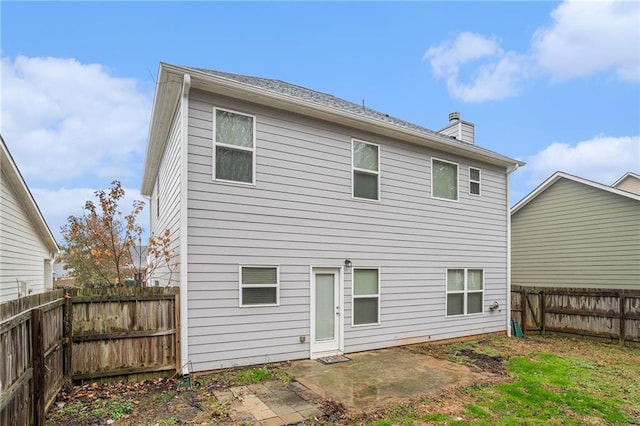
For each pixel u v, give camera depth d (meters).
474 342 9.62
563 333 10.91
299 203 7.36
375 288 8.38
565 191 14.11
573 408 5.07
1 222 8.84
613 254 12.61
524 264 15.31
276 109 7.20
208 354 6.25
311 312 7.39
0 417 3.16
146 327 5.95
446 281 9.66
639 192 16.94
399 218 8.84
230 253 6.55
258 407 4.85
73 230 9.60
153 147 9.04
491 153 10.45
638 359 8.21
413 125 11.36
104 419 4.43
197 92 6.41
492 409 4.94
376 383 5.91
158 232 10.49
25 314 3.81
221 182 6.53
